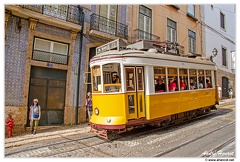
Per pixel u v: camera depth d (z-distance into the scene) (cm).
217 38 2114
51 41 916
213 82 1005
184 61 806
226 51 2228
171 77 747
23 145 594
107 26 1107
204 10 1970
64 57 949
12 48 793
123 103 601
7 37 782
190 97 822
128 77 628
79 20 986
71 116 941
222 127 747
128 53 633
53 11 909
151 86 662
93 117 663
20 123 793
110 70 655
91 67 699
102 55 658
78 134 725
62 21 903
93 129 657
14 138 681
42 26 877
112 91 620
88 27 1026
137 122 629
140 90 649
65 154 505
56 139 655
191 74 848
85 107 994
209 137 622
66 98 937
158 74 696
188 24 1755
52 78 916
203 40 1919
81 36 996
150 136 645
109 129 595
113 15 1156
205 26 1966
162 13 1485
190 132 682
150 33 1365
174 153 491
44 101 885
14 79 792
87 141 617
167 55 757
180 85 782
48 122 888
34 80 863
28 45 834
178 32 1630
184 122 849
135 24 1268
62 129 830
